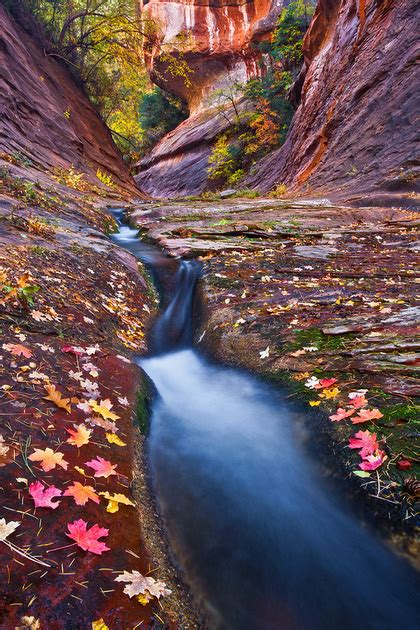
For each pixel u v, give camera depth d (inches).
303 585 71.3
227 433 110.5
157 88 1775.3
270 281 212.5
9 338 109.5
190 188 1393.9
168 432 110.8
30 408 86.4
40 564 56.9
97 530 64.5
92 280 183.8
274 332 149.9
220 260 253.8
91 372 111.3
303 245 305.0
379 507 74.2
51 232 218.8
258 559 75.2
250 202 544.4
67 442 81.4
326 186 620.7
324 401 103.5
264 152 1184.2
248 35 1370.6
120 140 1625.2
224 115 1339.8
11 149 460.8
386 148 554.9
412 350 119.8
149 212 428.5
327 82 818.2
